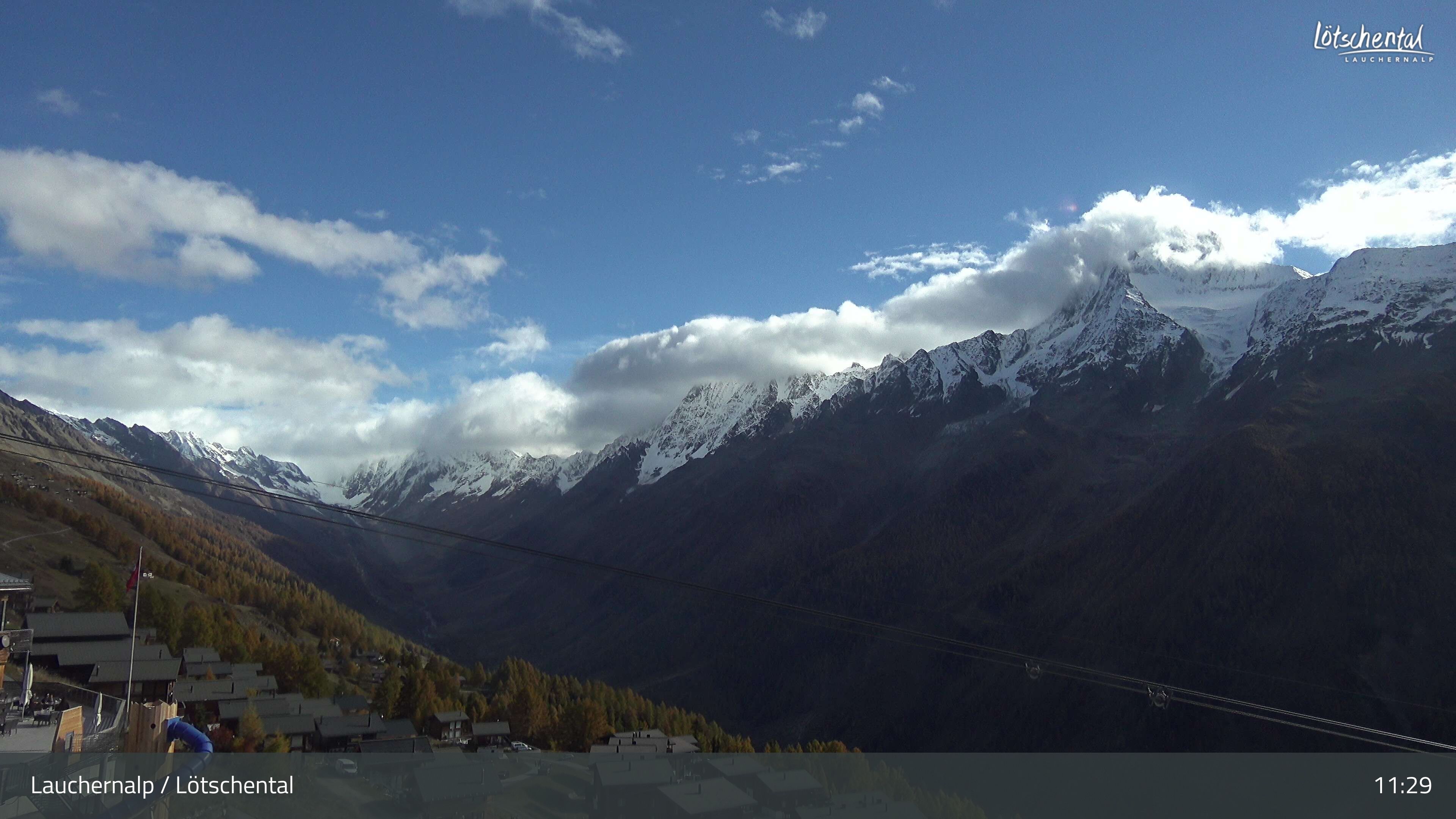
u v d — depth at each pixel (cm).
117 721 5059
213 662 12731
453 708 13600
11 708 5162
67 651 10444
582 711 13925
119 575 16862
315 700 12144
